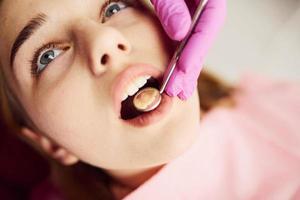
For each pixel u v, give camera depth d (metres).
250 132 0.53
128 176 0.46
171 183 0.44
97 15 0.36
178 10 0.34
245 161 0.50
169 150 0.35
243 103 0.57
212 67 0.70
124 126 0.35
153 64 0.35
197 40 0.33
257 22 0.73
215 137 0.49
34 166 0.65
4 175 0.64
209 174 0.47
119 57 0.34
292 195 0.48
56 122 0.37
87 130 0.36
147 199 0.43
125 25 0.36
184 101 0.35
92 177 0.54
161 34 0.36
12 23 0.37
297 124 0.54
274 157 0.51
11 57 0.38
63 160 0.47
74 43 0.36
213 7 0.35
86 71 0.35
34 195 0.62
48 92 0.37
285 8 0.74
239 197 0.48
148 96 0.34
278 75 0.70
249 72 0.63
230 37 0.73
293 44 0.71
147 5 0.38
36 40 0.37
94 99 0.35
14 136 0.62
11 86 0.42
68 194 0.58
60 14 0.36
